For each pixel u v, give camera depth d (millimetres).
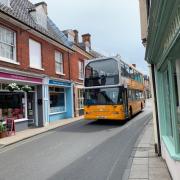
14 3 19719
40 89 19969
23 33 17672
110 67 18797
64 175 7535
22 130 17344
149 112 28250
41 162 9094
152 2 4734
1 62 15180
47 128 18125
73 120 22953
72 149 10984
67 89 25891
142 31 10391
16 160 9570
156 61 8086
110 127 17516
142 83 29953
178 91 5969
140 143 11453
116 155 9672
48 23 25281
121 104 18391
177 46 4820
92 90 19156
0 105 15766
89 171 7840
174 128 6047
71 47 25797
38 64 19703
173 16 4348
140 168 7656
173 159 5824
